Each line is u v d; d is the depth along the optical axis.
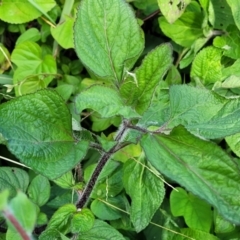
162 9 0.56
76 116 0.54
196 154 0.34
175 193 0.53
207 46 0.57
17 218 0.24
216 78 0.55
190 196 0.53
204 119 0.36
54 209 0.52
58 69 0.61
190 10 0.61
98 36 0.40
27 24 0.63
